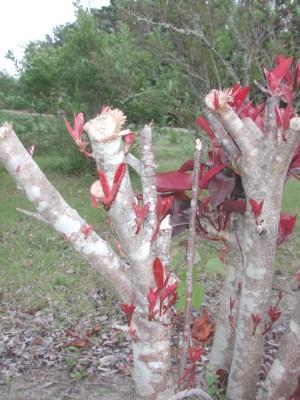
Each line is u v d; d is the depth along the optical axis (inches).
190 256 75.1
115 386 133.0
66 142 411.2
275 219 74.5
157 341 70.2
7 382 135.5
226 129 74.1
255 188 74.8
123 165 59.6
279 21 231.3
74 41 387.5
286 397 82.0
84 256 67.3
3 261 220.2
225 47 228.2
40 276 204.4
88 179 400.8
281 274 207.3
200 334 107.3
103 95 386.6
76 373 137.6
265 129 75.1
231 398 87.5
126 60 340.8
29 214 64.9
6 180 388.8
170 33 251.8
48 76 402.9
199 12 232.7
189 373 83.0
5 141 60.4
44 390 131.9
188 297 76.3
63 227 64.7
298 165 80.5
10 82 494.0
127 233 65.1
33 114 442.9
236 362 85.2
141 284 67.8
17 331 164.1
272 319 88.9
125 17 254.1
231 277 94.5
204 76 245.1
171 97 259.0
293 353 79.1
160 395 71.6
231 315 91.4
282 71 74.4
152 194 68.9
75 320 170.4
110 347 153.2
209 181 80.7
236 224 90.2
